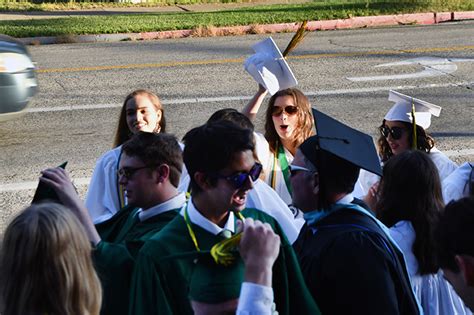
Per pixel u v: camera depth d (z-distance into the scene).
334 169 4.25
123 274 4.20
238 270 3.78
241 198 4.00
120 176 4.70
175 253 3.95
